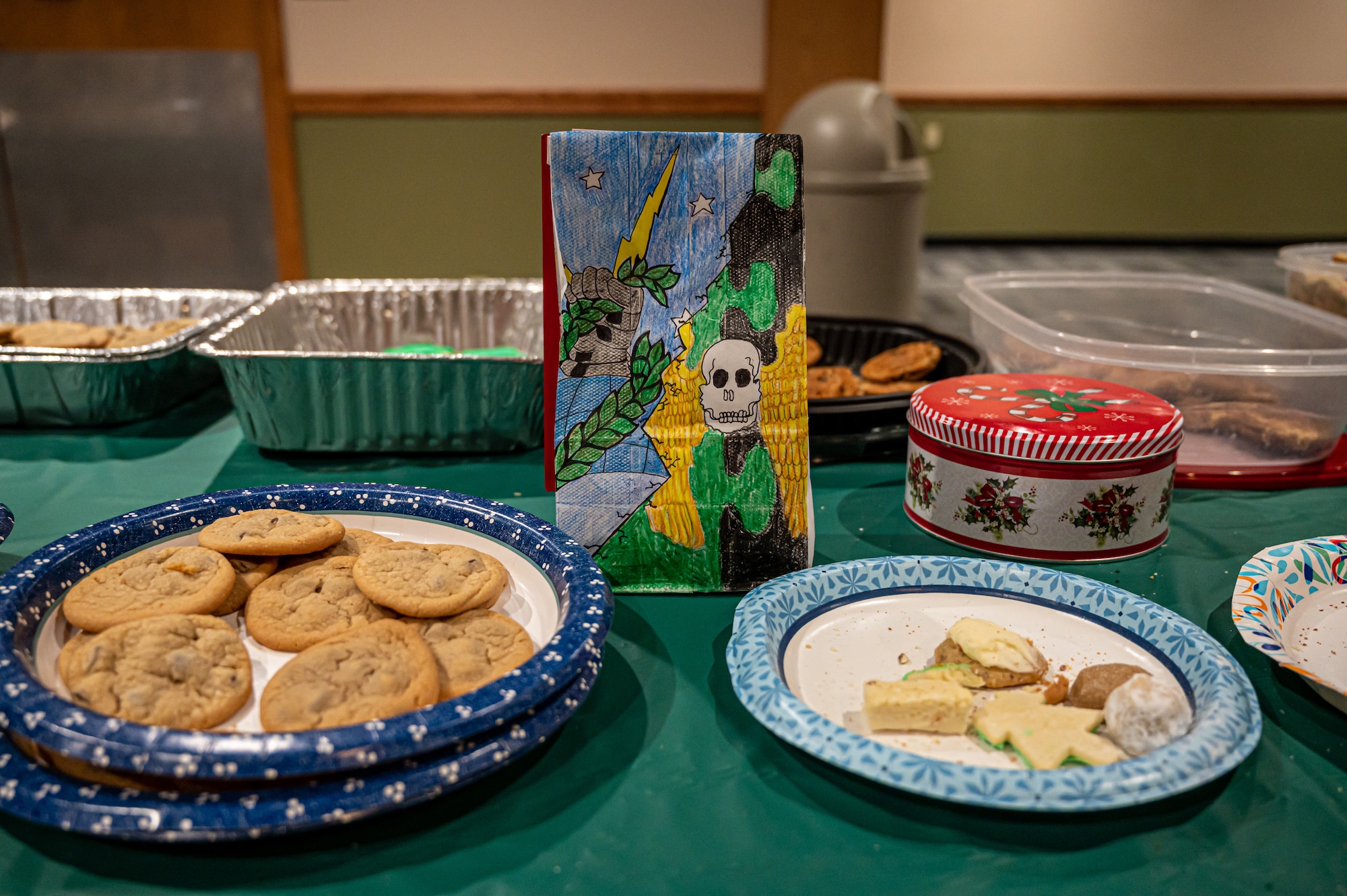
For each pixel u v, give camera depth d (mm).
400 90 3562
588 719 667
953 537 931
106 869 527
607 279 786
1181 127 5195
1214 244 5441
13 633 595
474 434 1150
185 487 1076
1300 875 536
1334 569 807
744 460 812
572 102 3639
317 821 500
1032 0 4992
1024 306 1555
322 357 1063
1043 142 5246
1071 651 711
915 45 5082
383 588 677
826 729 569
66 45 3273
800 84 3576
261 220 3602
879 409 1140
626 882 530
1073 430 855
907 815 580
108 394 1229
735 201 781
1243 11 4988
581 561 699
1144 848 555
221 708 578
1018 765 589
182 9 3295
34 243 3496
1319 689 647
